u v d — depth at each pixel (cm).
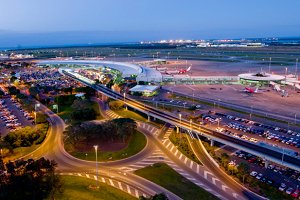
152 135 17488
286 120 19538
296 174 12594
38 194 9900
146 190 11519
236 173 12394
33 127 18875
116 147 15775
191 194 11206
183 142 16100
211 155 14500
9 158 14475
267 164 13200
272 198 10662
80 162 14125
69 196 10750
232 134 17100
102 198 10756
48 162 10844
